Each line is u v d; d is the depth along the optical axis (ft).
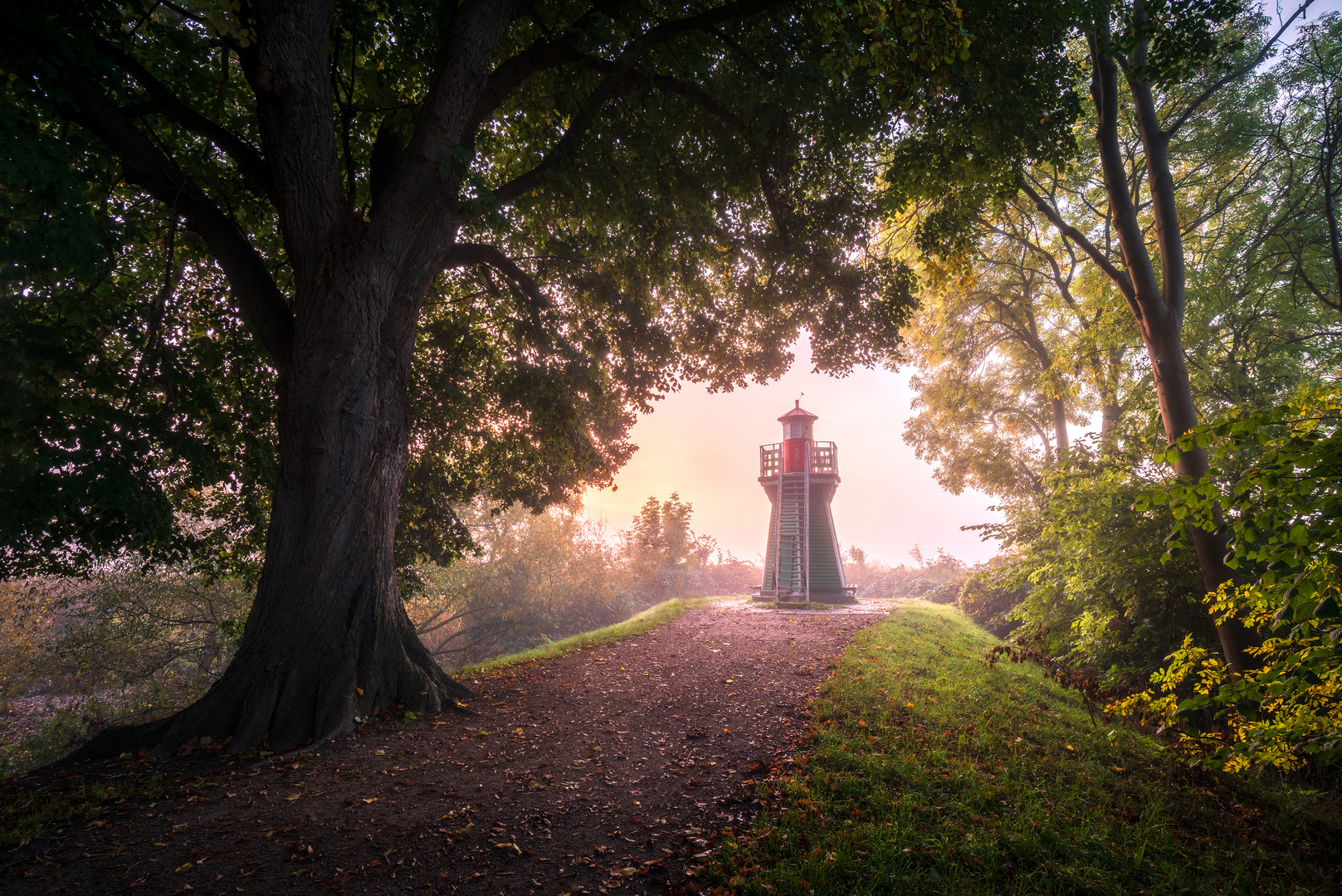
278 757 19.08
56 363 22.67
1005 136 30.37
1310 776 19.86
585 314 41.57
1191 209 53.26
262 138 22.77
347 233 24.12
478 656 95.35
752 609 65.26
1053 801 15.92
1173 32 26.48
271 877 12.30
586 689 28.66
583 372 38.45
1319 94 42.09
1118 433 38.99
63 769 18.48
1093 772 18.48
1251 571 13.97
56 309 23.38
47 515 20.49
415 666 25.02
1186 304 47.39
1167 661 28.35
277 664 21.44
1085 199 60.39
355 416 23.39
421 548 40.98
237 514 36.17
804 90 29.48
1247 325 48.88
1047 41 29.40
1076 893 12.04
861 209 36.14
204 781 17.22
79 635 58.23
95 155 22.16
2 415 19.86
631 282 40.47
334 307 23.25
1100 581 32.37
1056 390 60.13
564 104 29.86
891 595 112.98
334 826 14.49
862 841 13.10
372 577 23.88
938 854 12.78
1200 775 19.62
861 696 24.88
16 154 16.52
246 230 34.53
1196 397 46.50
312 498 22.65
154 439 24.93
